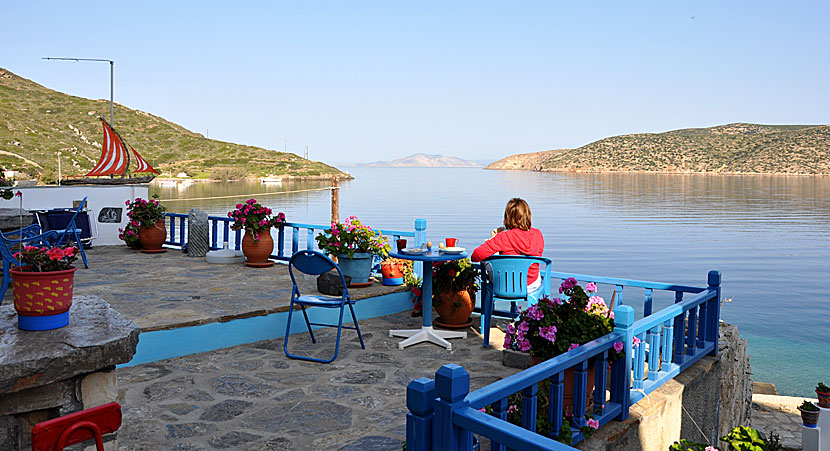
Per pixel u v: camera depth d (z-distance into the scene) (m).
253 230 9.02
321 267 5.46
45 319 2.48
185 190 167.12
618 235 110.25
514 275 5.81
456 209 142.50
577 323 3.99
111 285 7.51
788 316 50.34
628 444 3.95
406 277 7.44
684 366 5.03
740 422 8.91
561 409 3.39
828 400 9.48
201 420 4.02
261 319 5.98
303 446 3.66
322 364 5.30
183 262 9.56
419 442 2.30
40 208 10.79
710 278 5.52
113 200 11.62
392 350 5.77
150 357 5.27
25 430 2.27
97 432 1.84
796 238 113.56
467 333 6.43
